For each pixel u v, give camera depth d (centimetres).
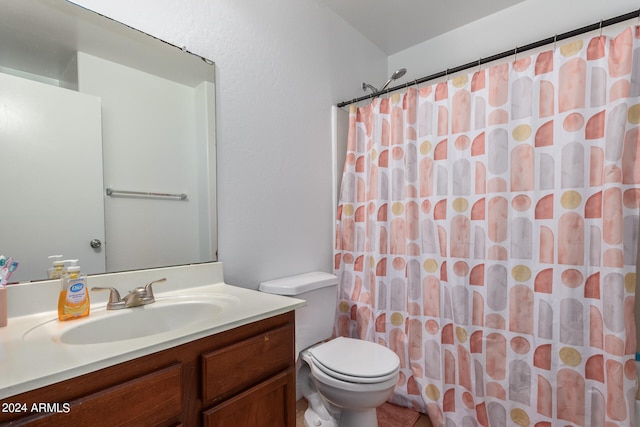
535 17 186
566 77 133
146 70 114
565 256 131
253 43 148
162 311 101
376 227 183
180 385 73
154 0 116
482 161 152
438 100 166
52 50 95
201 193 129
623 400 117
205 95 130
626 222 122
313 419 151
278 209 160
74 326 81
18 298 86
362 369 126
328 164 193
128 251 109
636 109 122
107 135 106
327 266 192
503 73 146
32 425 53
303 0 176
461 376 156
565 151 132
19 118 89
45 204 93
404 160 177
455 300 157
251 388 88
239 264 142
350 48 210
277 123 160
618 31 162
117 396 62
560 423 132
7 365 58
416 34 221
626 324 119
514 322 142
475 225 154
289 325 101
